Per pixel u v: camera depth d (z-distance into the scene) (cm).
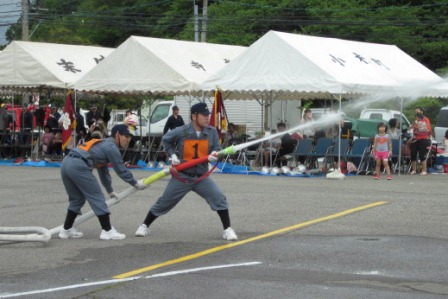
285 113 3397
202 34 4253
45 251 1027
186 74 2419
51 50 2775
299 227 1212
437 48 4712
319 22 4769
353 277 861
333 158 2373
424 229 1188
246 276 870
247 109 3494
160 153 2736
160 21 5691
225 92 2619
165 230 1190
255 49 2261
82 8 6247
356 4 5000
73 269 917
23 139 2958
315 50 2248
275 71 2220
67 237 1121
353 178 2173
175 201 1112
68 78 2653
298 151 2414
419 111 2402
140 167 2556
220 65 2609
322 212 1379
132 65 2495
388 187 1856
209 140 1087
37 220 1316
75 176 1077
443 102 4225
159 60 2448
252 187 1842
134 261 960
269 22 5050
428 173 2453
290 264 934
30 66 2684
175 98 3303
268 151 2453
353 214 1348
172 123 2628
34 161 2712
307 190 1769
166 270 906
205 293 791
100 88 2544
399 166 2383
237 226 1228
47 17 5850
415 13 4900
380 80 2275
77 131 2752
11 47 2711
